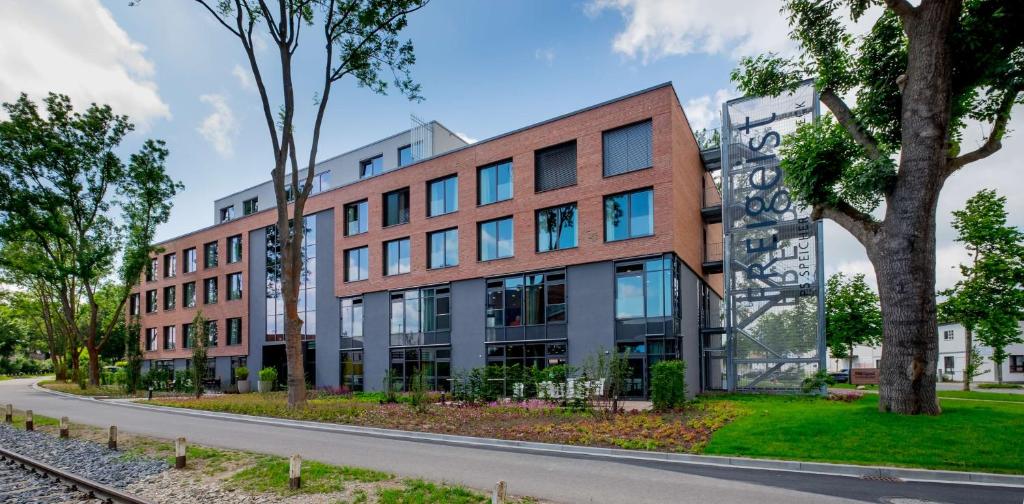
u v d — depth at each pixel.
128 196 35.78
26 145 31.72
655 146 22.27
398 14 19.89
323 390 30.44
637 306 22.09
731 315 23.55
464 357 26.75
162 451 12.32
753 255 23.38
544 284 24.66
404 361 29.27
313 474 9.31
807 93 22.89
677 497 7.86
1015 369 44.75
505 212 26.03
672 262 21.48
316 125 20.67
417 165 29.83
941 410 12.22
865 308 31.88
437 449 12.00
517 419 15.71
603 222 23.34
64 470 10.87
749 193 23.73
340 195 33.81
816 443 10.66
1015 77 12.34
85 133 33.56
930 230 12.30
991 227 22.89
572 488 8.40
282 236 20.11
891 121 14.45
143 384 36.31
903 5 12.48
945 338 49.72
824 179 14.06
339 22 19.75
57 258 37.47
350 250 33.28
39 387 40.16
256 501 8.13
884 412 12.31
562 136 24.70
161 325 48.81
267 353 38.53
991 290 22.92
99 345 36.19
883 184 12.66
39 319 57.16
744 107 24.23
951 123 14.49
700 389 25.17
